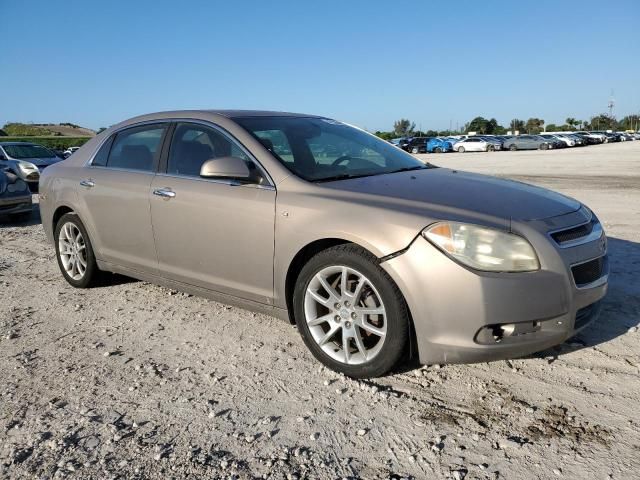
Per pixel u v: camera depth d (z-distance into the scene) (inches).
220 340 148.6
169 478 92.0
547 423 105.3
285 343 145.5
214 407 114.2
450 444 99.7
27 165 564.1
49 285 207.3
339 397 117.0
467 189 132.9
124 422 109.3
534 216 118.7
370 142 174.9
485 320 109.7
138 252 171.8
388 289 116.3
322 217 126.1
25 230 338.3
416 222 115.3
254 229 138.3
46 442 102.8
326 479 91.2
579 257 116.9
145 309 175.2
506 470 92.1
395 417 108.8
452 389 118.8
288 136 155.6
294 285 137.6
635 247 239.0
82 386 124.5
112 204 176.2
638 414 107.2
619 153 1171.3
